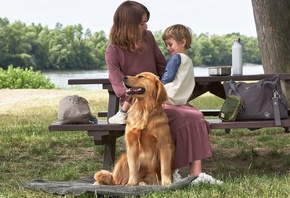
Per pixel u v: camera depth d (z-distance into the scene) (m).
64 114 5.32
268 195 4.42
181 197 4.37
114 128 5.26
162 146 4.82
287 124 5.26
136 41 5.41
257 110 5.31
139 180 4.93
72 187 4.76
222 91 6.52
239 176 5.52
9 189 5.00
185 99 5.23
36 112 12.68
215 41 80.12
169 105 5.20
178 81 5.20
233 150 7.29
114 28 5.46
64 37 82.06
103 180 4.99
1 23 78.00
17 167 6.24
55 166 6.34
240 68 6.14
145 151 4.85
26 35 78.88
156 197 4.37
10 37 77.56
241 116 5.36
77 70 78.12
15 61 77.81
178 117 5.11
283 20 8.80
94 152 7.21
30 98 17.30
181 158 5.07
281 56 8.84
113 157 6.19
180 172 6.12
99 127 5.27
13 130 9.08
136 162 4.88
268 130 8.70
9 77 21.44
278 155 6.71
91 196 4.55
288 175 5.23
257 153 6.90
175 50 5.44
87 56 83.31
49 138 8.09
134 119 4.84
